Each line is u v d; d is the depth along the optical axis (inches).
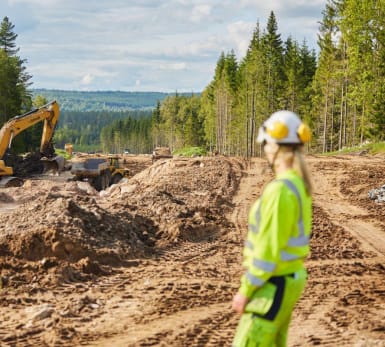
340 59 2625.5
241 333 173.9
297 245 171.0
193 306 362.0
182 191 936.9
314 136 3073.3
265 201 169.0
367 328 325.4
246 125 3093.0
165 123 5994.1
